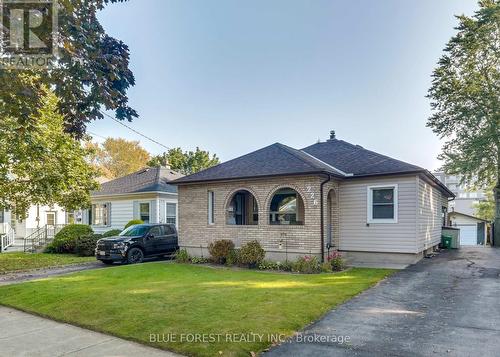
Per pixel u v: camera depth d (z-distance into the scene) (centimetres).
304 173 1226
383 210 1316
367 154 1512
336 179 1345
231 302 706
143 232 1550
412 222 1252
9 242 2230
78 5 442
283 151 1478
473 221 3481
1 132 1082
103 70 476
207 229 1470
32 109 499
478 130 2139
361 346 484
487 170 2233
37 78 502
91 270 1207
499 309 655
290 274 1090
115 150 4644
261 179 1331
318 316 620
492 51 2148
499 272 1041
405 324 576
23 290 891
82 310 683
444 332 535
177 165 4097
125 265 1355
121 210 2259
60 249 1883
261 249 1264
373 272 1080
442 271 1072
